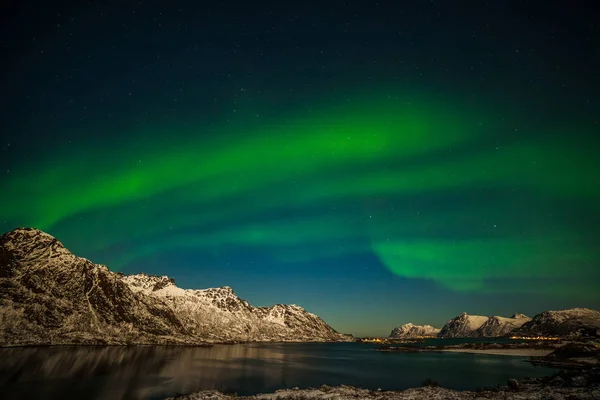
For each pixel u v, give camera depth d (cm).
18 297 11781
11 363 6325
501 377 6531
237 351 14188
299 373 7306
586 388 3700
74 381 5069
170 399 4056
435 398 3794
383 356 13200
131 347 12031
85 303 13925
